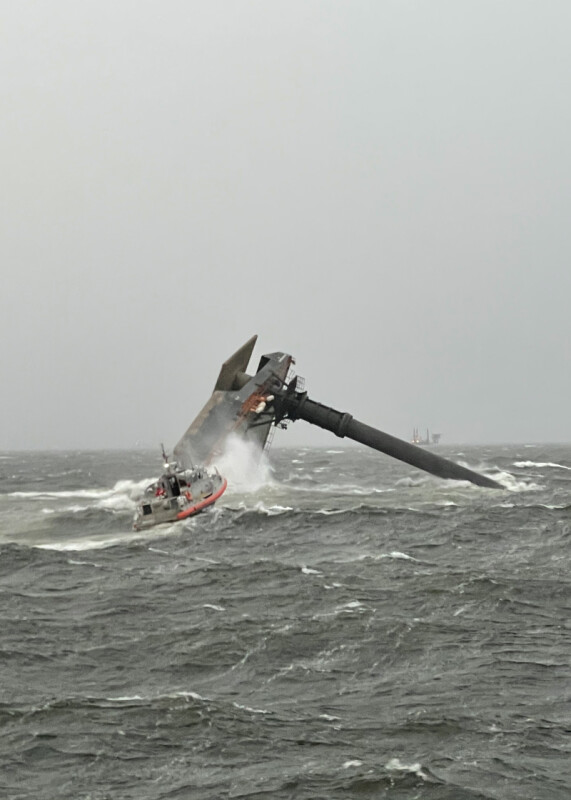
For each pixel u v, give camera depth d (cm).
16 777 4234
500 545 10069
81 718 4872
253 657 5884
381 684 5384
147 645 6203
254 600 7456
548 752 4444
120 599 7638
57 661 5884
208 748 4522
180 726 4775
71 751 4497
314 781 4178
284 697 5197
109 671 5681
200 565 9069
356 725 4778
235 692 5291
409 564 8906
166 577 8550
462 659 5809
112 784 4169
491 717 4862
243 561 9219
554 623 6650
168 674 5612
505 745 4522
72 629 6662
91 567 9194
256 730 4716
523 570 8525
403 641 6166
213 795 4053
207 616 6938
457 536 10575
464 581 7881
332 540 10494
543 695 5172
